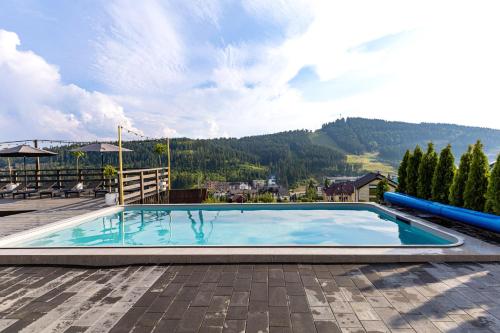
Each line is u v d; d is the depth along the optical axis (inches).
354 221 306.0
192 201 446.6
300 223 305.3
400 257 137.6
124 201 358.0
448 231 190.7
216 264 138.9
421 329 82.4
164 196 460.8
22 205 344.2
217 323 86.7
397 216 268.1
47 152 485.4
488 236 178.9
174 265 138.6
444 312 91.6
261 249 147.2
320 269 130.4
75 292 110.4
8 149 461.7
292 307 95.9
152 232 274.5
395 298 101.5
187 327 84.7
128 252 144.6
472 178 217.8
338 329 82.7
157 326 85.4
